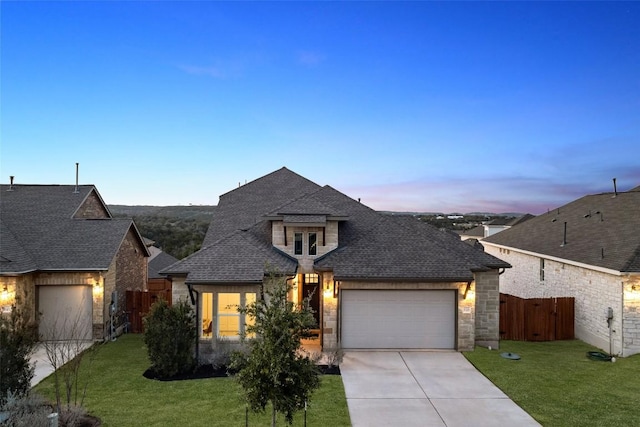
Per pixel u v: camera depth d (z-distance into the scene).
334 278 15.05
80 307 17.22
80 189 22.64
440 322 15.89
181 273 14.55
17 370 9.42
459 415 10.12
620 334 15.57
